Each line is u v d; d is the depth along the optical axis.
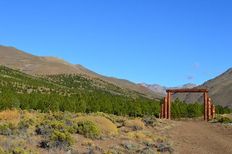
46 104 66.56
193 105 75.12
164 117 53.91
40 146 20.88
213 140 31.42
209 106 53.91
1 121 28.84
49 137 21.97
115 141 25.73
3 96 66.81
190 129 37.47
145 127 34.56
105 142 24.94
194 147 27.70
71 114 38.91
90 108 72.81
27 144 20.84
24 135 22.56
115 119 36.47
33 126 25.30
